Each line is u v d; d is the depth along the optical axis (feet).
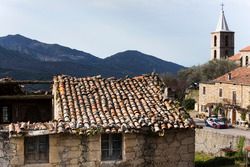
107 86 50.39
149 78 53.57
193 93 282.97
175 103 48.16
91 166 41.68
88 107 45.06
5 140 40.06
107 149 42.50
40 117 63.16
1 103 61.57
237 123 210.79
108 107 45.55
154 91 50.55
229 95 224.74
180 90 285.84
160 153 43.52
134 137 42.78
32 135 39.93
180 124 43.47
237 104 217.56
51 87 64.39
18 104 62.23
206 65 320.50
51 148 40.86
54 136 40.88
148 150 43.24
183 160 44.14
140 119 43.06
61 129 40.24
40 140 41.04
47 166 40.81
